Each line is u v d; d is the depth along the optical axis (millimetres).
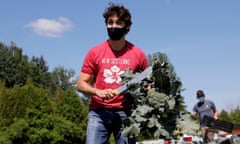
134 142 3428
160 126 3008
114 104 3439
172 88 3082
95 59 3479
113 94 3242
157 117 3037
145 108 3021
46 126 22203
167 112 3031
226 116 33312
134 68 3502
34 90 24922
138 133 3008
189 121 3041
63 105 26172
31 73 72188
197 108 11680
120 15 3375
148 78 3164
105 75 3463
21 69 68938
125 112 3465
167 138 3010
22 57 72500
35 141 21531
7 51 70000
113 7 3410
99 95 3303
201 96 11578
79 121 25875
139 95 3123
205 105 11555
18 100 24859
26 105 24609
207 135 5340
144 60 3572
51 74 89000
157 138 3037
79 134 23344
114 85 3453
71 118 25766
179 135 3045
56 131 22156
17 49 71438
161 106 3008
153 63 3104
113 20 3389
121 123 3461
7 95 24891
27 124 21641
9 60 67312
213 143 5254
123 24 3398
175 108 3059
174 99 3039
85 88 3420
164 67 3098
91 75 3539
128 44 3584
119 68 3469
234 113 33875
